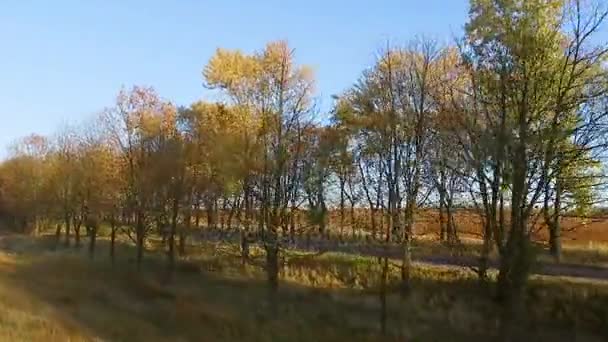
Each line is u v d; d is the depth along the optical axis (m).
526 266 19.28
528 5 18.44
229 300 34.62
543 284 29.03
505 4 18.70
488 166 19.25
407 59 31.08
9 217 92.44
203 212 51.50
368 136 32.56
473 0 19.52
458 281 32.44
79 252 56.88
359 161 34.34
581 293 27.88
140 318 29.06
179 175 41.25
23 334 19.67
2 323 20.88
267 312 31.72
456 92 29.75
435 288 32.31
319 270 39.28
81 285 35.91
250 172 33.00
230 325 28.94
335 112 34.44
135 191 43.59
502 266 20.25
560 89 17.94
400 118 30.83
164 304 32.69
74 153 60.03
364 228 41.53
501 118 18.86
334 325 29.70
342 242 43.97
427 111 29.50
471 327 27.59
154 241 57.50
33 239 74.31
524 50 18.28
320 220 36.16
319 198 35.34
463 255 32.81
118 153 49.06
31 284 34.50
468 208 27.61
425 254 38.25
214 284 39.16
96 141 54.81
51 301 29.62
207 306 32.66
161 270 44.19
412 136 30.45
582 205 22.59
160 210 43.38
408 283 31.73
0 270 39.81
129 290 36.19
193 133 42.00
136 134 44.50
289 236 33.94
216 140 35.50
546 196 19.28
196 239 51.47
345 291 35.91
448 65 28.88
